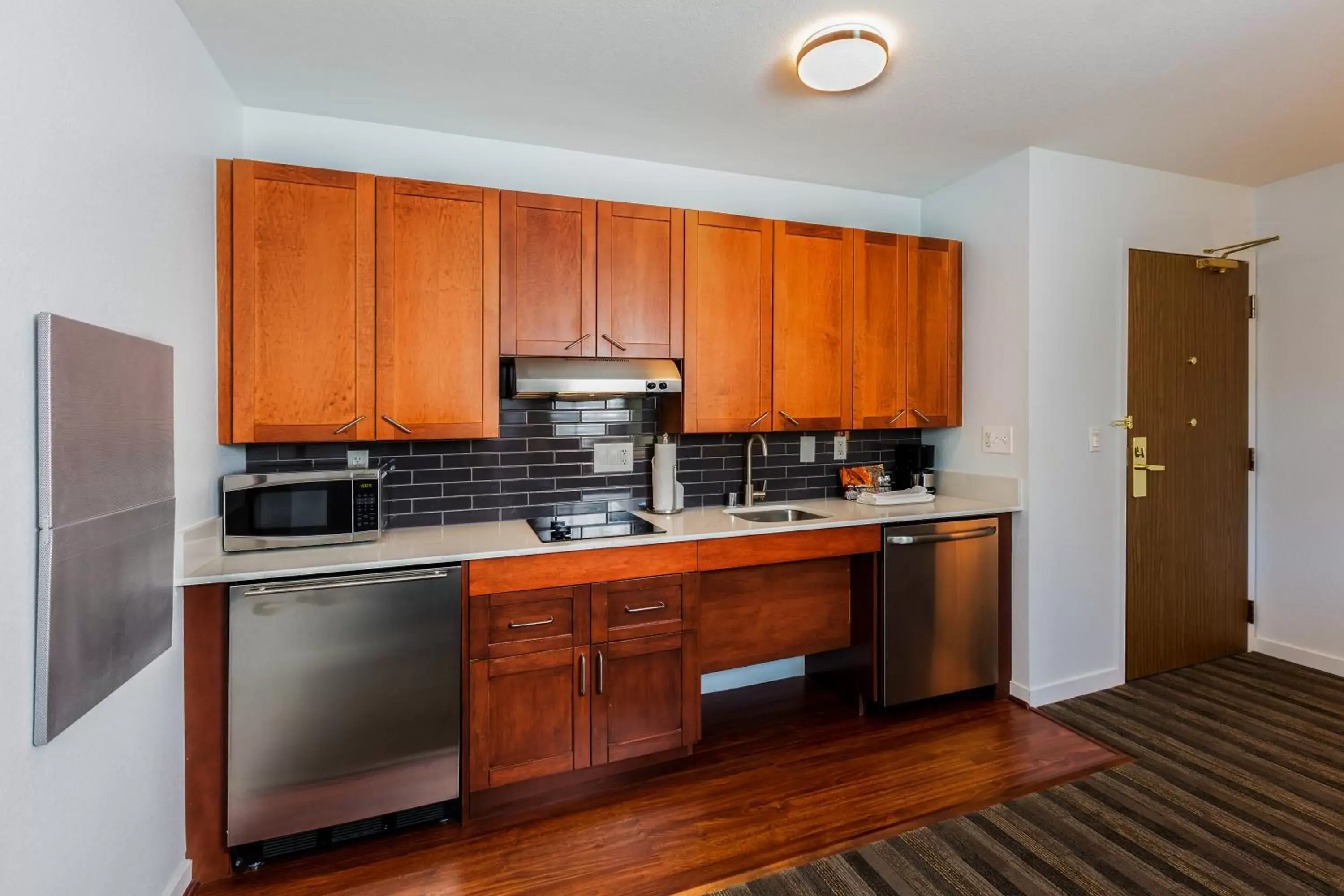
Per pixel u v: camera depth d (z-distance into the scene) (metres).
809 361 2.75
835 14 1.77
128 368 1.35
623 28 1.83
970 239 3.03
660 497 2.72
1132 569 2.98
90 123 1.27
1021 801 2.06
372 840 1.91
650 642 2.21
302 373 2.04
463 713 1.98
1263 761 2.28
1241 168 3.01
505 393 2.59
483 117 2.39
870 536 2.56
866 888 1.68
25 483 1.05
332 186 2.06
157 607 1.48
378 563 1.85
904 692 2.63
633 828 1.95
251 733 1.75
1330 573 3.03
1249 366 3.30
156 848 1.54
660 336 2.50
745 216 2.76
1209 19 1.81
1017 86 2.20
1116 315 2.93
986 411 2.95
